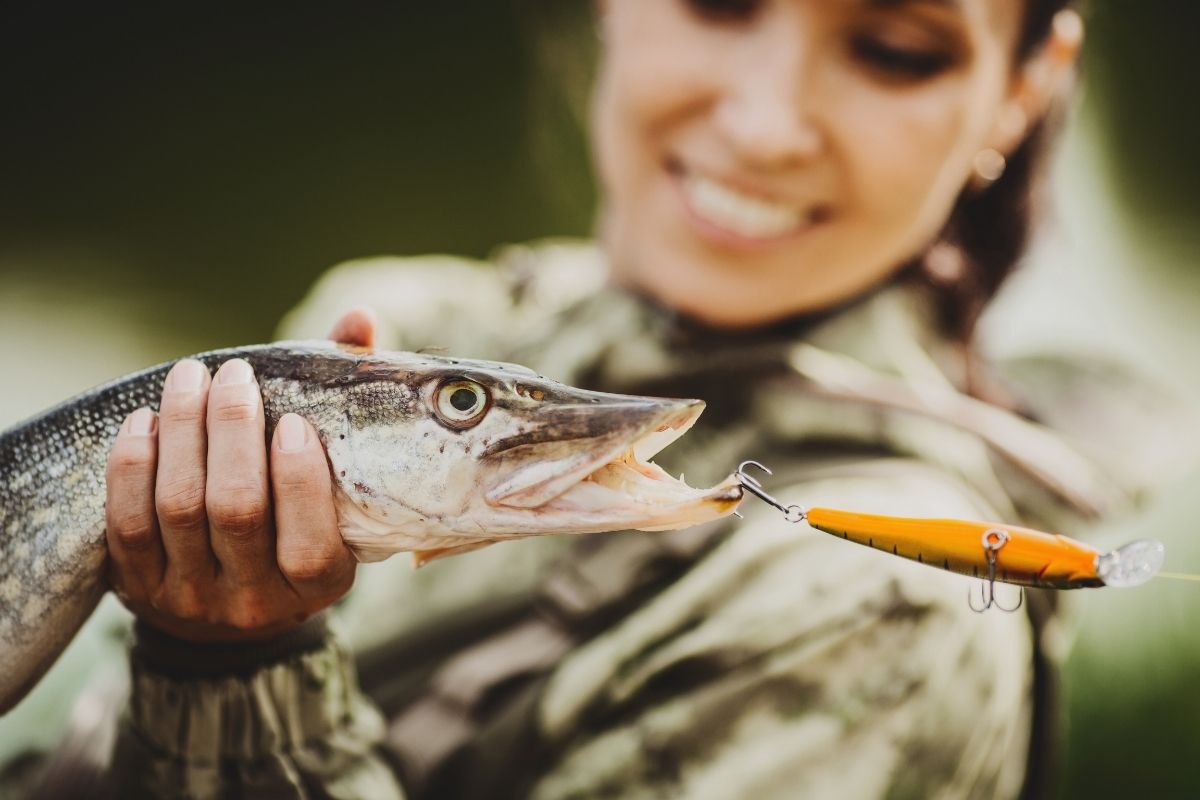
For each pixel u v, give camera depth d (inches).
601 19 37.3
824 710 29.4
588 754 30.0
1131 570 23.5
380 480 25.6
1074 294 66.9
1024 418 37.7
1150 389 39.3
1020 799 33.2
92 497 26.3
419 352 26.6
